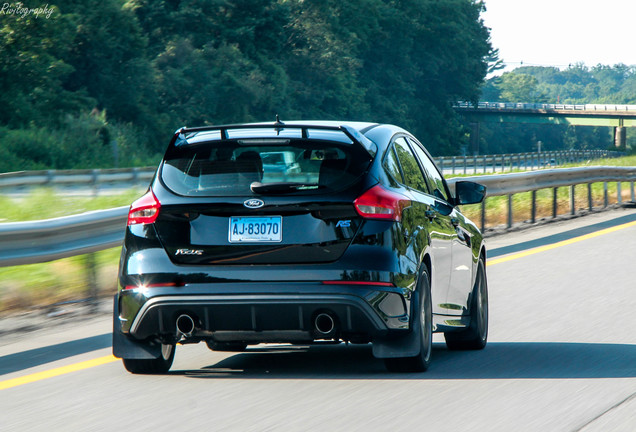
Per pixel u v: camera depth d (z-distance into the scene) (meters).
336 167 16.52
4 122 168.00
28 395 16.31
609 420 13.95
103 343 21.23
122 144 169.75
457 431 13.38
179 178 16.81
